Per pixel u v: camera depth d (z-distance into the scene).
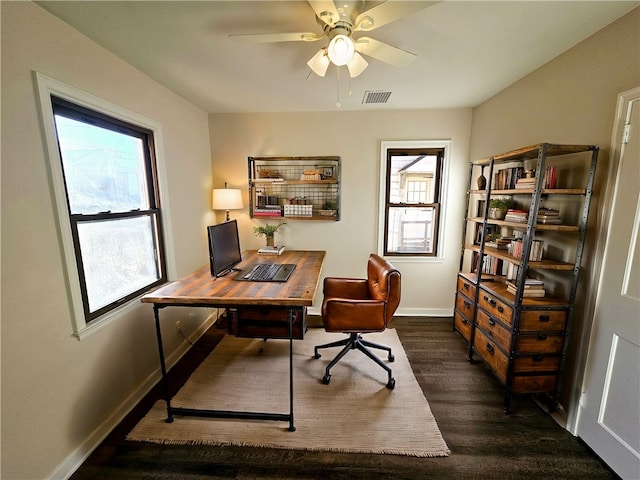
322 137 3.18
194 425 1.76
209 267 2.47
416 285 3.36
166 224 2.42
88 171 1.72
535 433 1.71
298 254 3.07
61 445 1.44
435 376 2.24
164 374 1.77
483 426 1.75
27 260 1.29
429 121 3.06
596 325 1.59
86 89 1.62
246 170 3.29
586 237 1.68
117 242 1.94
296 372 2.29
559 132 1.88
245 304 1.67
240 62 1.97
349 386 2.12
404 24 1.52
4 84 1.20
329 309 2.13
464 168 3.11
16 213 1.24
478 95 2.64
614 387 1.47
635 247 1.38
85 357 1.59
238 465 1.51
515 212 2.04
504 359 1.89
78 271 1.59
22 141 1.27
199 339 2.84
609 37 1.52
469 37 1.65
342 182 3.24
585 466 1.50
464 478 1.44
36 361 1.33
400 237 3.41
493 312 2.06
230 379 2.20
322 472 1.47
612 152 1.50
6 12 1.21
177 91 2.52
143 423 1.77
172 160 2.53
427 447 1.60
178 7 1.38
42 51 1.36
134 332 2.00
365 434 1.69
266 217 3.28
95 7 1.36
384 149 3.12
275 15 1.46
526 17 1.46
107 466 1.51
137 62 1.95
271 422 1.78
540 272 2.08
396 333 2.95
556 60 1.89
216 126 3.23
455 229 3.22
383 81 2.30
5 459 1.21
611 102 1.51
